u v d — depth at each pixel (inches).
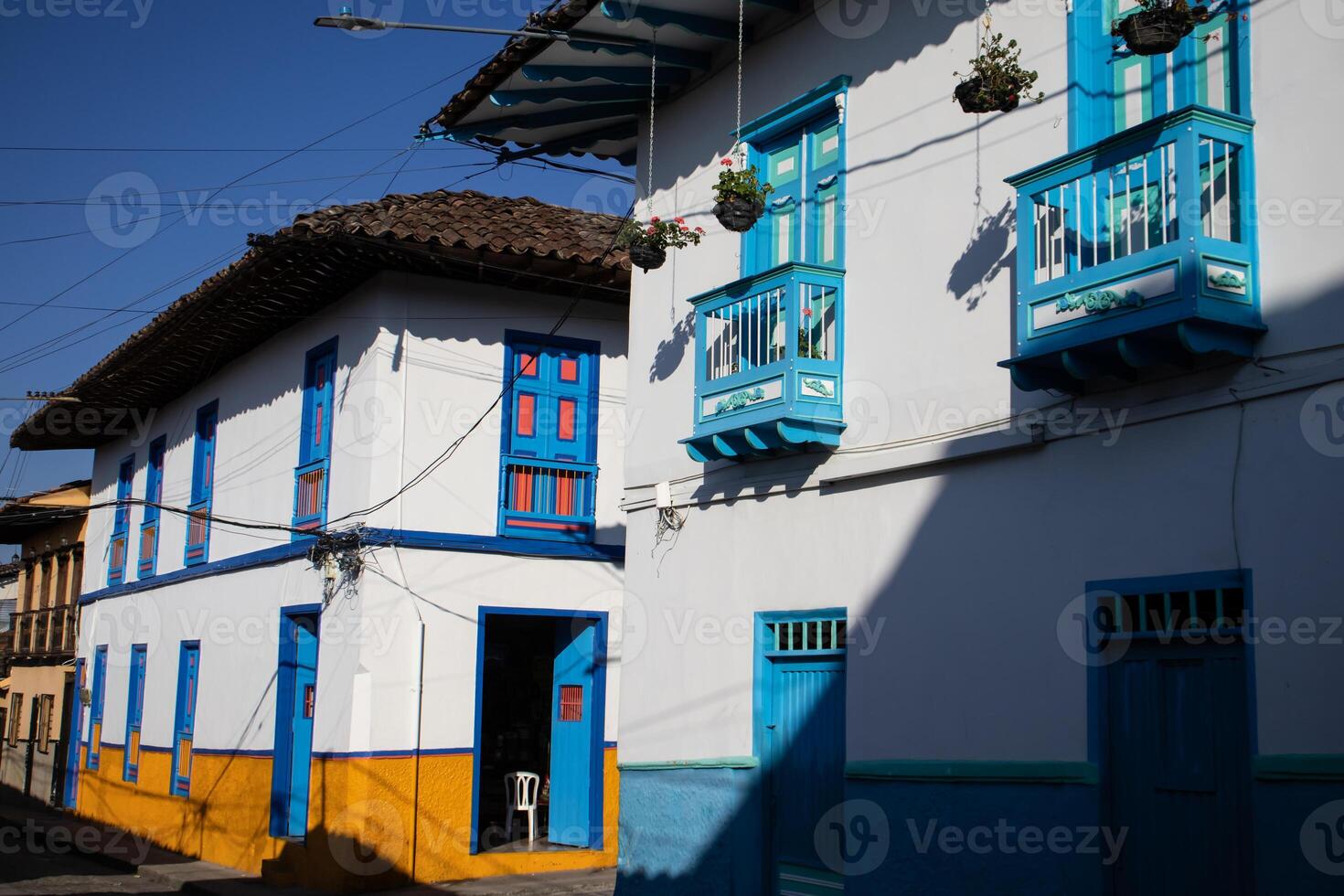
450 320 567.2
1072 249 313.6
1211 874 278.2
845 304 391.5
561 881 527.5
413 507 545.0
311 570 578.2
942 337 355.6
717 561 430.3
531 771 633.6
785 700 401.7
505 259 544.4
